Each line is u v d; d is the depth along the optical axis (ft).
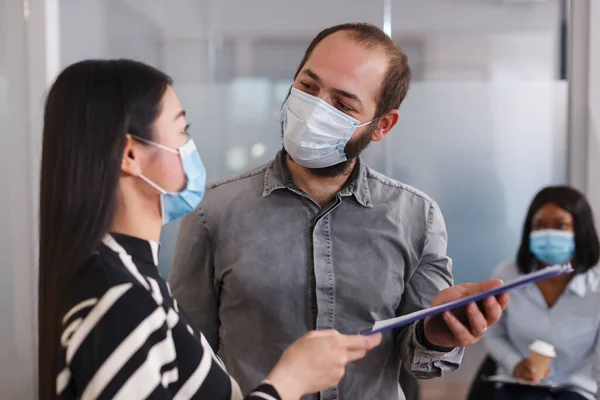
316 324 4.35
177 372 2.81
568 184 8.52
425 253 4.60
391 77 4.39
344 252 4.42
